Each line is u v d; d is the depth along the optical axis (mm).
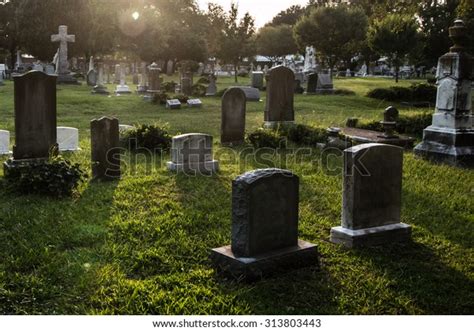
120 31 58469
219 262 6121
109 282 5754
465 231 7797
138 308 5258
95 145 10125
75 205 8523
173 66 69500
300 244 6445
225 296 5547
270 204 6109
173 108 24250
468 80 12961
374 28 42750
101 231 7273
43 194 9008
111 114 22078
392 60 43781
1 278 5707
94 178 10203
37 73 10734
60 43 42000
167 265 6262
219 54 54031
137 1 61125
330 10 48094
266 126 16750
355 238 7008
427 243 7309
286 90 17109
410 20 42000
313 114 22562
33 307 5250
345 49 50688
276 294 5648
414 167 12078
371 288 5844
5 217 7766
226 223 7785
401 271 6324
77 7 54688
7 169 10297
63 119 20172
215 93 32250
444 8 57344
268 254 6074
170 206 8578
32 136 10805
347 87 38219
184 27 77375
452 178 11125
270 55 88812
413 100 30172
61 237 7008
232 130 14719
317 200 9195
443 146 12961
